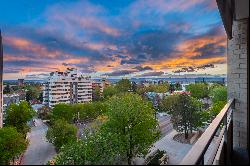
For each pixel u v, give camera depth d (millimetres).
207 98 52156
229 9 4707
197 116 28594
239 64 4941
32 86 74938
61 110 45688
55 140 25453
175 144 24953
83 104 47719
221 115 2820
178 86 60250
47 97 74750
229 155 3350
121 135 12500
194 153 1626
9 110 34375
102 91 72062
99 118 15320
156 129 17391
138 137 13961
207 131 2141
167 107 39062
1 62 12844
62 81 76438
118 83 46656
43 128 43938
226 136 3129
